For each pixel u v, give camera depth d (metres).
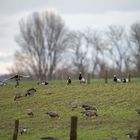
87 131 70.38
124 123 75.25
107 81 117.56
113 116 80.38
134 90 99.00
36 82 124.19
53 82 122.75
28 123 78.88
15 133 62.47
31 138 68.25
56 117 81.06
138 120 77.12
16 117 84.88
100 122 76.38
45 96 99.31
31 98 98.69
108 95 96.31
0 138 71.19
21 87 112.00
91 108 84.06
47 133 70.69
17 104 95.62
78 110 85.56
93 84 110.44
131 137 64.62
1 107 94.38
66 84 113.25
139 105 87.69
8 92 107.69
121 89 100.88
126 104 88.88
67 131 71.12
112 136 66.19
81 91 101.56
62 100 94.94
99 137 66.44
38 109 89.62
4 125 80.00
